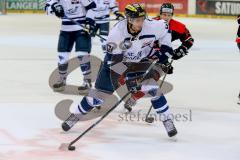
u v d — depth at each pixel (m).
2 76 15.09
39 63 17.69
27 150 8.25
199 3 43.25
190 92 13.64
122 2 42.19
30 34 27.28
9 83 14.08
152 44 8.77
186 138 9.22
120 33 8.52
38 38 25.58
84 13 12.99
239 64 19.12
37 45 22.72
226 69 17.83
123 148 8.51
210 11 43.28
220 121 10.57
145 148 8.54
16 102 11.76
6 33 27.27
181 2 43.28
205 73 16.86
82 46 12.93
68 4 12.88
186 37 9.72
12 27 30.73
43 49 21.41
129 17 8.18
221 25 37.44
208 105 12.11
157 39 8.71
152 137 9.22
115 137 9.16
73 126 9.77
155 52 9.09
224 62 19.52
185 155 8.20
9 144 8.57
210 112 11.37
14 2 42.56
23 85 13.87
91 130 9.55
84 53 12.92
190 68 17.77
